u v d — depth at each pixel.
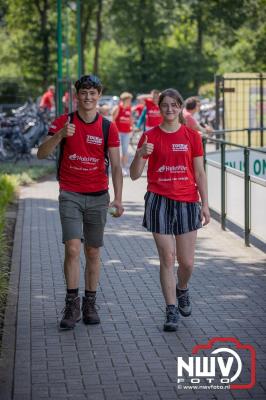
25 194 20.41
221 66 70.75
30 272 11.70
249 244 13.56
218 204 15.46
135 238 14.29
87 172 8.86
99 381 7.37
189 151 8.84
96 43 80.44
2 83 48.47
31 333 8.82
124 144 24.33
